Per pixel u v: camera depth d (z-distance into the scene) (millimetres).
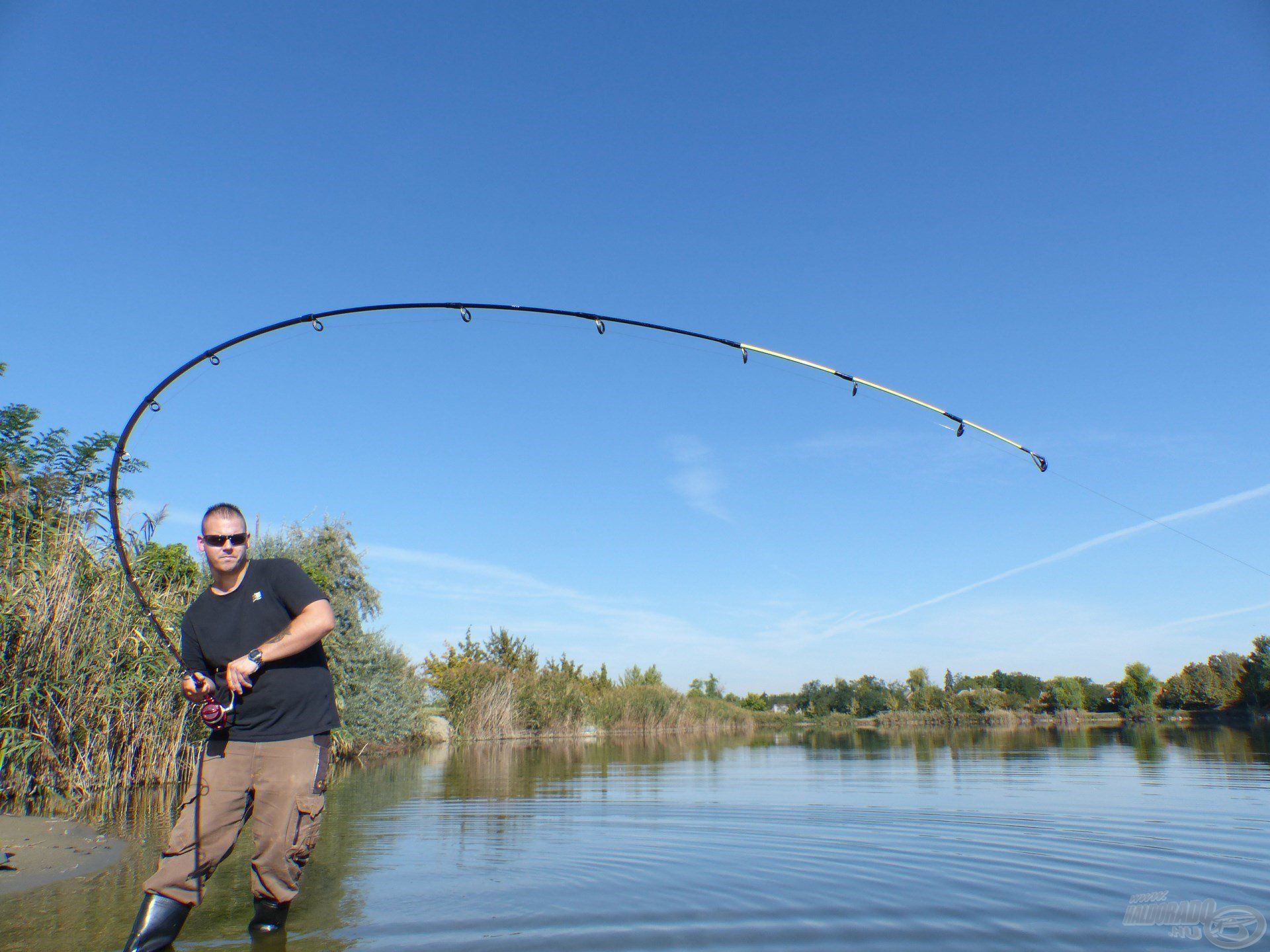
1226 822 5852
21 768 6961
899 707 43594
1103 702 53031
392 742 17484
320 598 3518
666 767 12117
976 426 4840
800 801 7535
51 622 7473
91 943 3076
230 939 3133
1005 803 7098
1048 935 3107
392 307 4520
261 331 4383
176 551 10984
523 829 5941
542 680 27594
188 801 3252
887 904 3619
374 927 3262
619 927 3242
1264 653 41125
